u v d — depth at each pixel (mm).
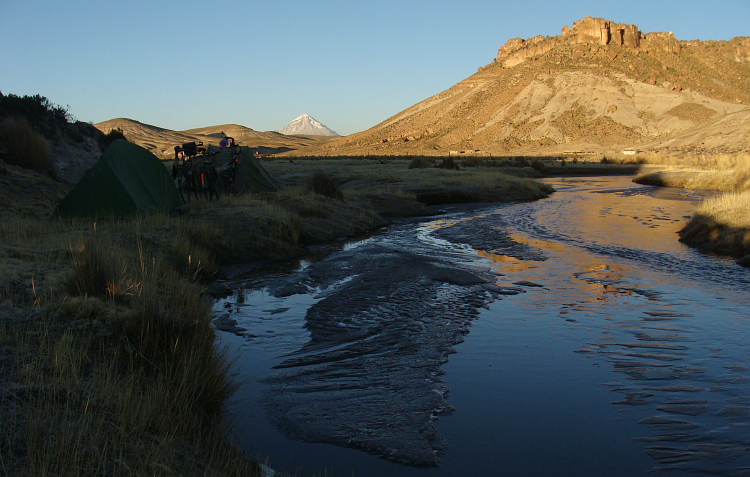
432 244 13055
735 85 188625
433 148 168250
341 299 7754
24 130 16125
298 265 10820
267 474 3510
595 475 3500
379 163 55312
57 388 3770
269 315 7219
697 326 6422
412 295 7941
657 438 3918
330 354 5691
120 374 4332
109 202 11641
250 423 4262
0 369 3951
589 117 168250
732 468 3514
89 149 20328
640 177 39375
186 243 10055
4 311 5078
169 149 186875
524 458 3709
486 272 9625
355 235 14914
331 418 4301
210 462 3443
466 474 3527
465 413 4348
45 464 2830
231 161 17188
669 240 13117
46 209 13031
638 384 4820
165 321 5062
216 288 8625
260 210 13680
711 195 26297
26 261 6965
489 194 25797
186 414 3994
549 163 65375
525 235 14250
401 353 5652
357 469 3611
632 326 6465
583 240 13234
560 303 7559
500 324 6602
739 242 11312
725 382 4809
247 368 5398
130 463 3146
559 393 4676
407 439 3955
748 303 7449
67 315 5207
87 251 6152
